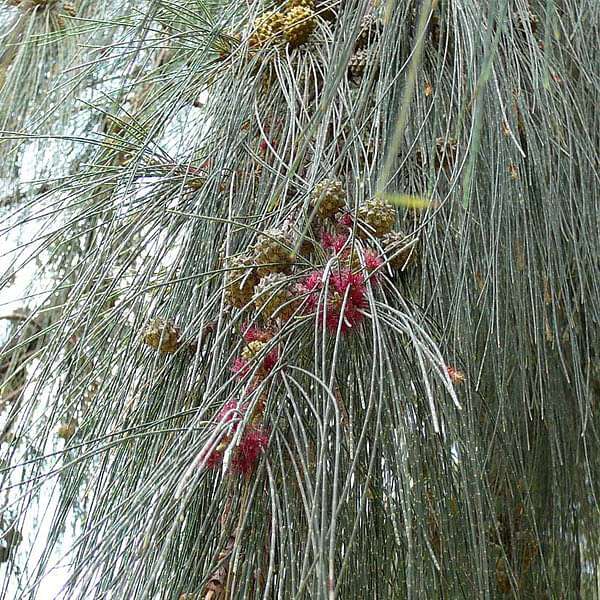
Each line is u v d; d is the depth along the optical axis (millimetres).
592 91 537
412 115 508
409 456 416
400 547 431
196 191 524
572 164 506
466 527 441
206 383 465
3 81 833
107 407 469
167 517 409
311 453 423
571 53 539
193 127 606
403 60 513
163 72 687
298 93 520
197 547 420
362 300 428
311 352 439
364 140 513
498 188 488
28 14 843
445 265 480
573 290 519
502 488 542
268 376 404
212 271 465
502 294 491
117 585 397
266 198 506
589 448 550
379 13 503
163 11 601
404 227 486
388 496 415
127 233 521
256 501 411
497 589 559
